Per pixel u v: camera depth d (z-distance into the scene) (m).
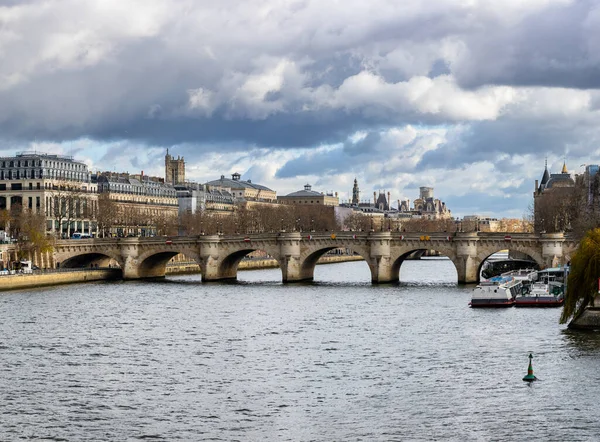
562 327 191.62
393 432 118.19
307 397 135.12
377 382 143.25
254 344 177.25
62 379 146.88
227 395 136.62
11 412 127.62
